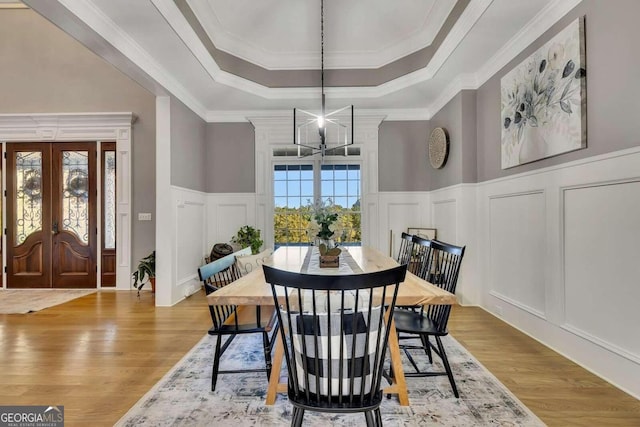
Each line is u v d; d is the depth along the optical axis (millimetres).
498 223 3232
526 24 2629
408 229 4781
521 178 2828
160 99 3721
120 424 1610
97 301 3939
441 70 3512
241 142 4871
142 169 4668
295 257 2680
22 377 2090
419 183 4801
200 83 3840
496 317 3201
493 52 3104
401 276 1185
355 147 4883
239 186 4875
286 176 4926
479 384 1953
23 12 4691
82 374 2123
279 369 1783
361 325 1237
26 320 3225
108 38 2615
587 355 2117
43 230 4648
